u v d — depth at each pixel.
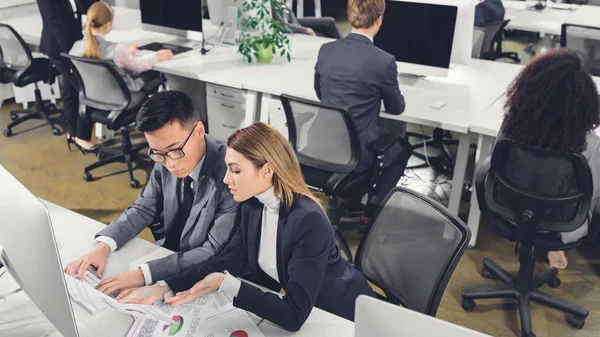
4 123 4.82
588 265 3.10
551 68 2.19
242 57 4.04
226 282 1.67
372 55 2.85
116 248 2.00
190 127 1.84
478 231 3.38
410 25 3.37
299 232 1.70
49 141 4.50
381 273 2.07
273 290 1.98
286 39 3.91
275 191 1.72
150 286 1.78
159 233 2.29
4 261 1.53
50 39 4.02
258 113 3.75
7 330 1.65
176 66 3.82
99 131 4.48
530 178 2.40
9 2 5.03
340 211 3.51
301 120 2.93
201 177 1.95
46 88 5.02
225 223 1.93
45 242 1.38
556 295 2.86
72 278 1.65
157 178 2.12
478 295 2.76
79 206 3.63
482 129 2.93
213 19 4.25
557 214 2.43
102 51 3.68
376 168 2.97
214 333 1.62
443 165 4.11
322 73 2.98
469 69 3.76
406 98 3.29
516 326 2.67
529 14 4.95
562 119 2.20
